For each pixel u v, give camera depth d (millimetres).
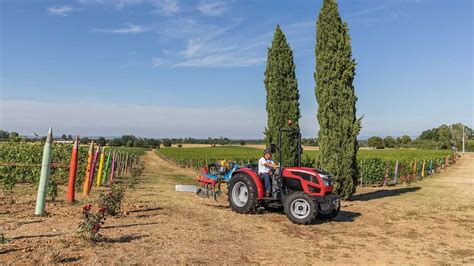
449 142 111500
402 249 7086
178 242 6699
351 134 13000
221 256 6098
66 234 6785
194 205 10820
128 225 7777
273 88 14539
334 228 8633
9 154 13078
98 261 5434
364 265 6113
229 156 43531
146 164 45719
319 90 13398
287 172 9453
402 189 17438
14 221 7707
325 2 13336
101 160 15734
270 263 5934
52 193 10258
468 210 11242
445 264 6262
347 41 13062
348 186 13031
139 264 5441
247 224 8609
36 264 5211
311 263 6074
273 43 14773
